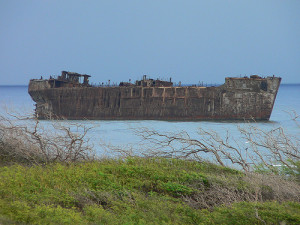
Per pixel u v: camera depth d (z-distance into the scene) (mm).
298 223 33969
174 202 41781
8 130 60812
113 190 42562
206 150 59281
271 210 36562
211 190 44562
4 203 34344
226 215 35875
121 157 59406
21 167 51500
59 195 39844
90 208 35781
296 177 50219
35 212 32719
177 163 56000
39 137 59906
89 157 60844
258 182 45938
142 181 46844
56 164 54750
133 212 35719
